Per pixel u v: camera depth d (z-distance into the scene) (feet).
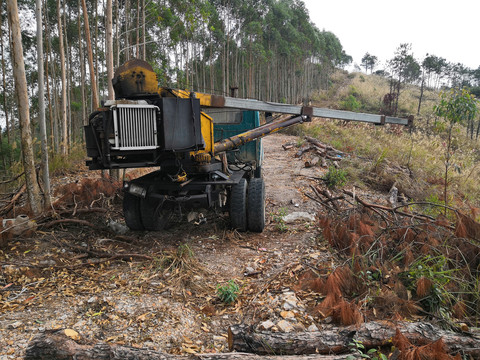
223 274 14.02
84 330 9.90
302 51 196.34
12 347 8.91
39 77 18.86
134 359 7.82
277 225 18.97
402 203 25.40
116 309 11.03
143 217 17.61
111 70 29.45
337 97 205.36
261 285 12.92
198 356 7.95
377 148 47.03
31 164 17.83
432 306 10.82
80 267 14.17
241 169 20.75
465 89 26.07
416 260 13.05
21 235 16.05
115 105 12.71
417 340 8.65
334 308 10.12
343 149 47.06
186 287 12.85
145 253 15.65
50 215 18.25
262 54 139.95
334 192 27.14
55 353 7.69
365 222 16.62
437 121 27.89
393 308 10.45
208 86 138.72
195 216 17.42
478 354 8.30
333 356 7.95
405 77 239.09
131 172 31.30
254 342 8.66
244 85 163.22
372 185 30.94
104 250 15.83
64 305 11.24
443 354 7.61
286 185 29.48
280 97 182.39
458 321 10.66
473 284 12.12
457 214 15.60
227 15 135.85
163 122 13.47
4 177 34.32
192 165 16.26
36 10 18.81
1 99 74.08
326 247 16.01
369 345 8.67
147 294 12.11
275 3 173.88
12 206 19.16
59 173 34.81
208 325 10.65
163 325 10.30
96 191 22.59
